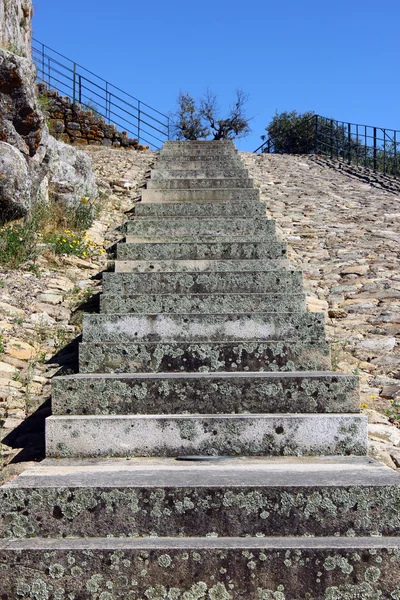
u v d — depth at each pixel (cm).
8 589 268
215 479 305
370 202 1195
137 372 439
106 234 890
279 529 291
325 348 445
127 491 294
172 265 652
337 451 369
